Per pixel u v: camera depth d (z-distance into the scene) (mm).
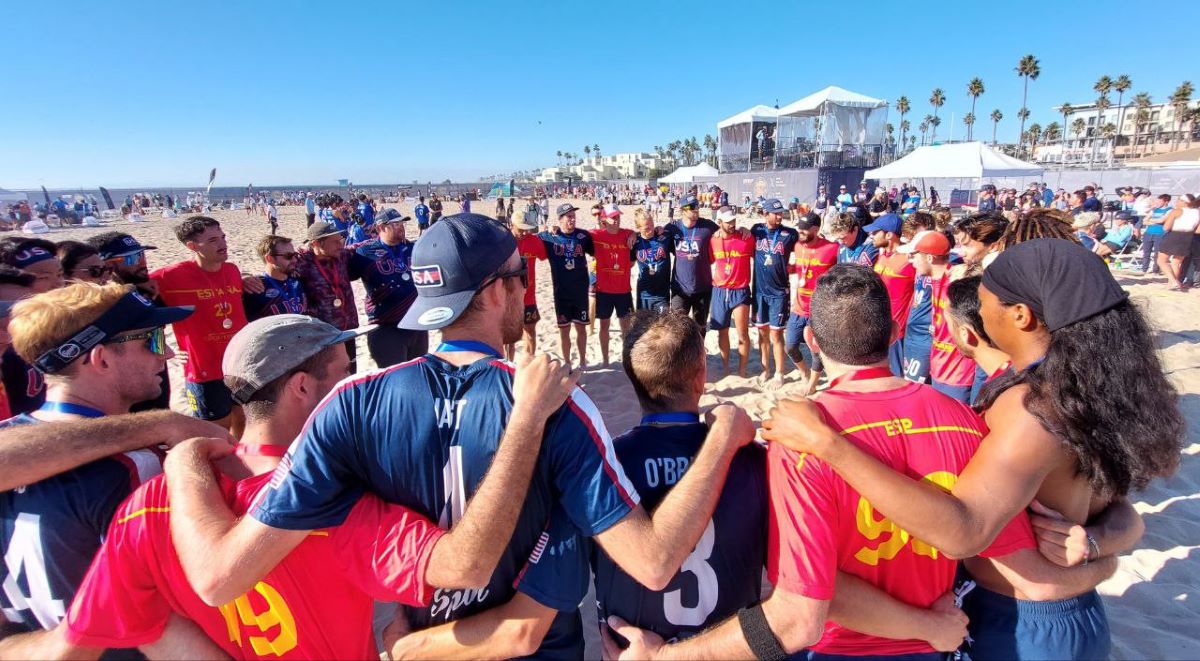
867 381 1455
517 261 1466
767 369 6070
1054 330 1290
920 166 19641
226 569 1186
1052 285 1305
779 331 5836
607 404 5508
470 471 1253
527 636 1365
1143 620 2691
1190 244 9492
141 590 1330
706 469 1398
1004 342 1470
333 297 4840
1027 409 1279
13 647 1363
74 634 1301
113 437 1488
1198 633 2594
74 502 1415
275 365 1460
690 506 1328
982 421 1423
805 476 1319
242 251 17281
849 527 1322
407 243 5180
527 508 1326
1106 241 12492
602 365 6684
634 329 1698
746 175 34656
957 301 2010
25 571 1412
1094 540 1342
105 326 1597
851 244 5363
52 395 1604
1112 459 1230
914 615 1358
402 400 1261
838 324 1448
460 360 1349
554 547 1350
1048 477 1355
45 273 2855
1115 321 1240
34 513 1393
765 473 1549
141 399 1729
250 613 1373
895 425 1346
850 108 29844
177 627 1383
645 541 1261
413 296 5082
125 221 32719
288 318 1551
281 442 1516
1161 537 3293
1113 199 21391
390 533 1238
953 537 1189
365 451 1259
